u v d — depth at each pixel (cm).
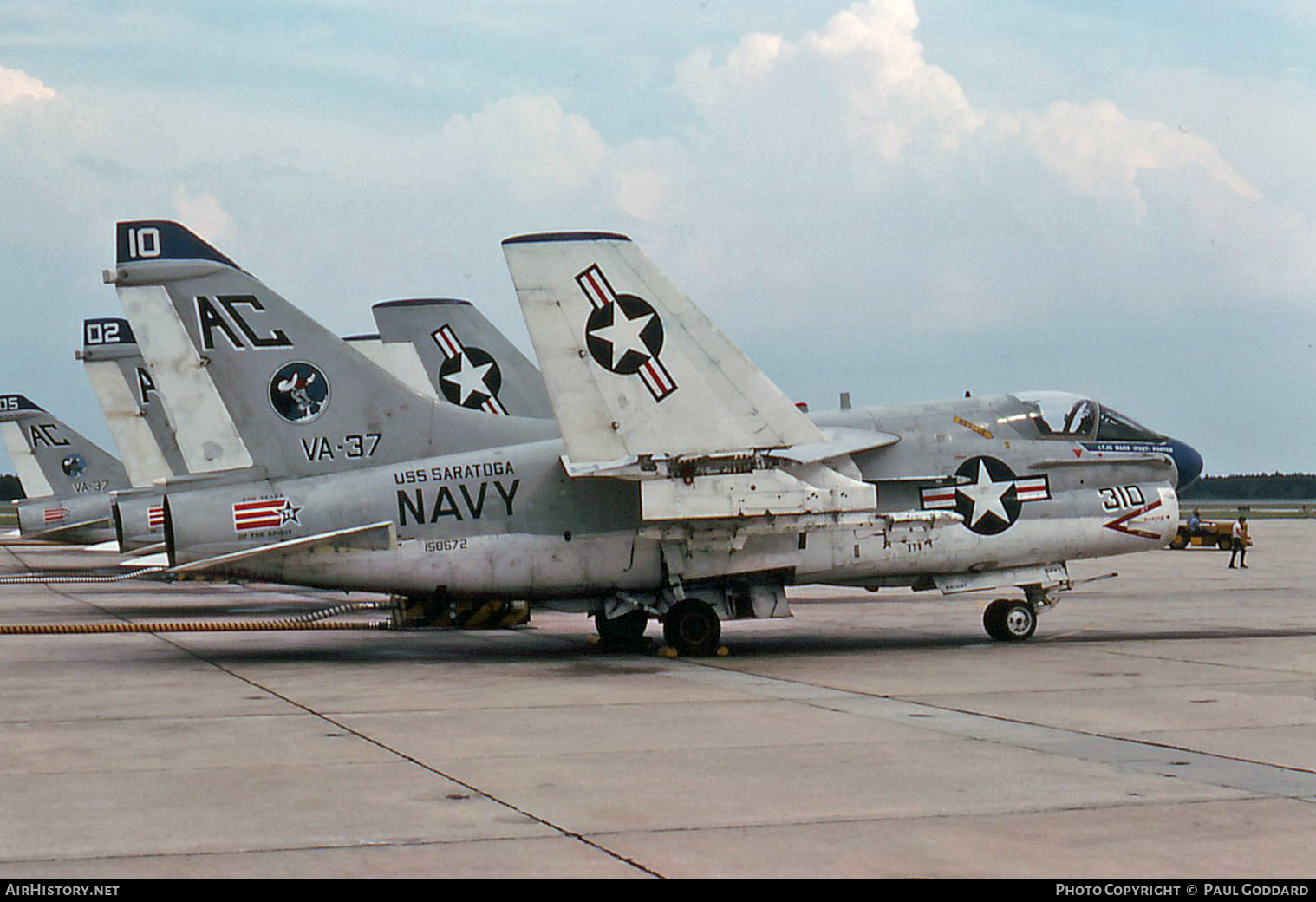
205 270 1680
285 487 1672
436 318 2705
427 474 1695
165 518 1638
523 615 2195
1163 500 1936
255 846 720
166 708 1241
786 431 1648
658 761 960
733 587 1772
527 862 689
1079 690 1345
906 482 1825
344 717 1178
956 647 1806
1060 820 776
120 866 684
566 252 1600
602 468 1625
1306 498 19062
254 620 2356
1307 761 952
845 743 1030
